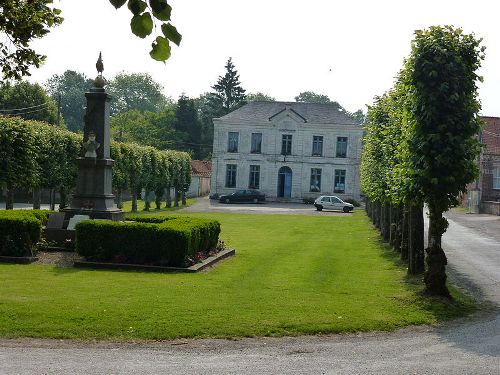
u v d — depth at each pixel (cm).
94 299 1227
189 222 1942
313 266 1877
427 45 1399
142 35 457
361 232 3450
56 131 3619
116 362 842
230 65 9938
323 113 7231
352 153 7050
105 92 2161
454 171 1373
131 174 4734
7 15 1082
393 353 933
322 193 7106
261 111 7281
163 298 1259
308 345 973
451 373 823
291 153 7112
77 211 2069
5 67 1149
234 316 1120
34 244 1809
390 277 1689
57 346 927
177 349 929
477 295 1490
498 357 917
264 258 2070
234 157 7144
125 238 1728
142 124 9294
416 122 1400
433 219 1398
